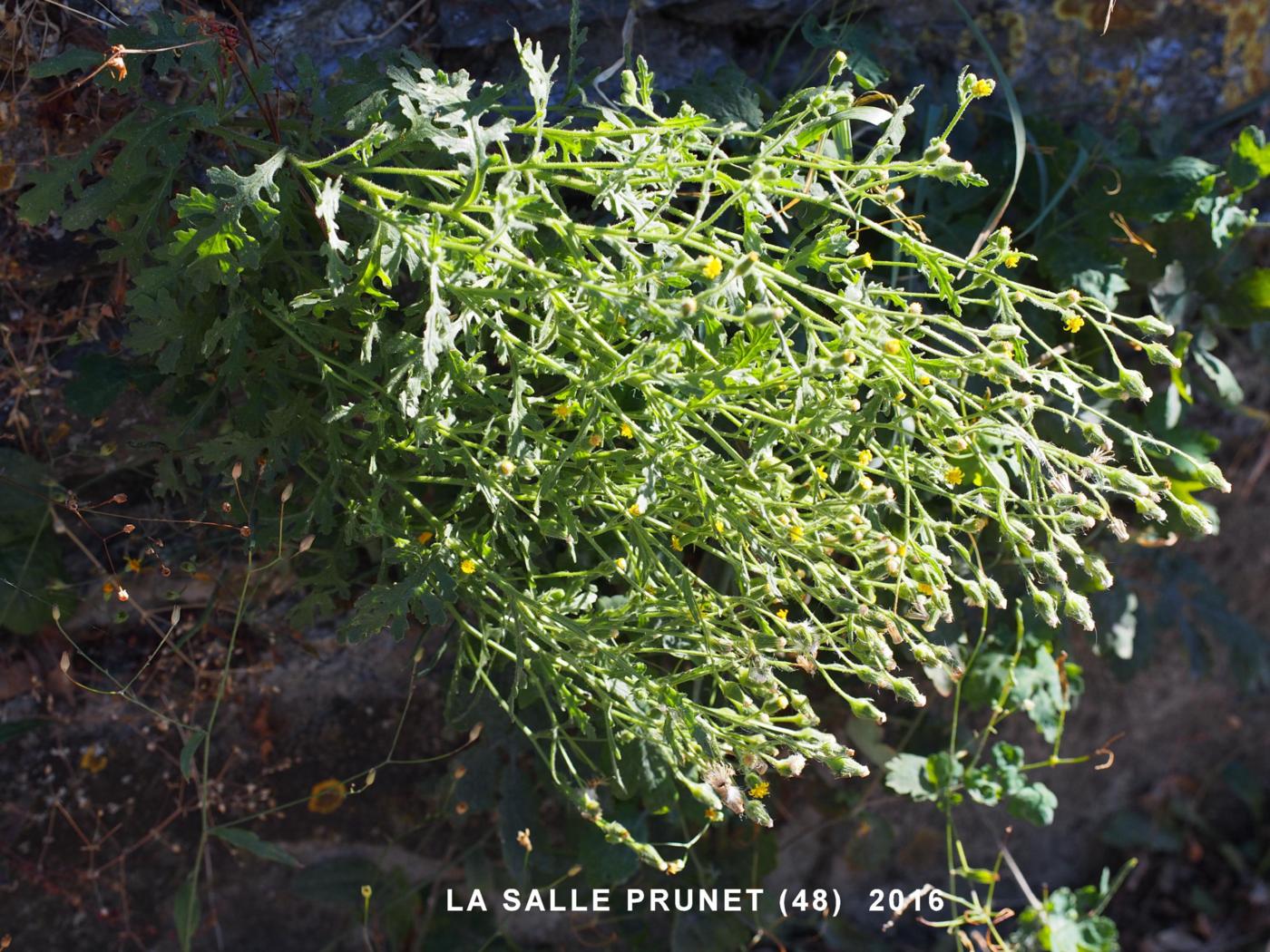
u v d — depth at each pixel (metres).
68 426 2.08
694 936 2.50
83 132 1.91
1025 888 2.51
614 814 2.29
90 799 2.35
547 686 2.13
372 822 2.53
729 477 1.61
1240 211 2.33
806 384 1.53
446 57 2.11
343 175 1.63
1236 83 2.48
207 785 2.33
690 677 1.70
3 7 1.81
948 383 1.68
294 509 2.04
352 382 1.85
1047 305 1.60
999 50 2.36
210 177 1.55
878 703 2.46
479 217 1.75
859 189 1.60
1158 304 2.33
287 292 1.84
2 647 2.24
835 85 2.14
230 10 1.94
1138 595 2.73
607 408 1.61
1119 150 2.33
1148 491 1.50
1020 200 2.28
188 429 1.89
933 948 2.96
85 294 2.04
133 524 2.17
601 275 1.57
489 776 2.28
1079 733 3.08
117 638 2.29
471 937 2.59
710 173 1.55
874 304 1.91
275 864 2.52
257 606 2.29
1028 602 2.29
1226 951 3.25
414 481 1.81
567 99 1.78
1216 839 3.35
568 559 2.00
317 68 1.86
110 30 1.83
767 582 1.60
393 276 1.57
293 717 2.43
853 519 1.56
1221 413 2.83
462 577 1.74
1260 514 2.98
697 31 2.22
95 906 2.41
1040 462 1.58
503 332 1.57
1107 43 2.40
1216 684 3.16
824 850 2.82
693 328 1.61
